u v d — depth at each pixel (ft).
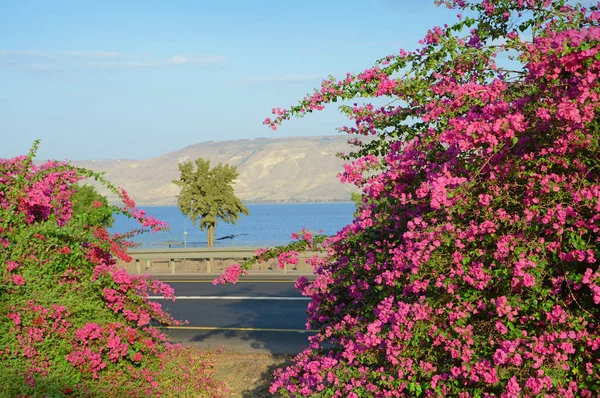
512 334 16.25
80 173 35.65
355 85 22.62
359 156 25.13
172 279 89.30
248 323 55.16
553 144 16.89
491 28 22.67
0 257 29.73
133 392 30.01
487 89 19.03
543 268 16.16
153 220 36.81
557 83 16.65
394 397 18.29
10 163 33.30
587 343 15.60
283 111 23.04
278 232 576.20
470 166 18.08
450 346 17.13
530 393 15.39
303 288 27.43
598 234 16.12
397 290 20.84
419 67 22.68
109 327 31.12
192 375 35.45
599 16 18.80
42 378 26.66
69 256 32.04
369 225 21.95
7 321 28.43
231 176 155.22
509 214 17.46
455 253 17.30
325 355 23.79
